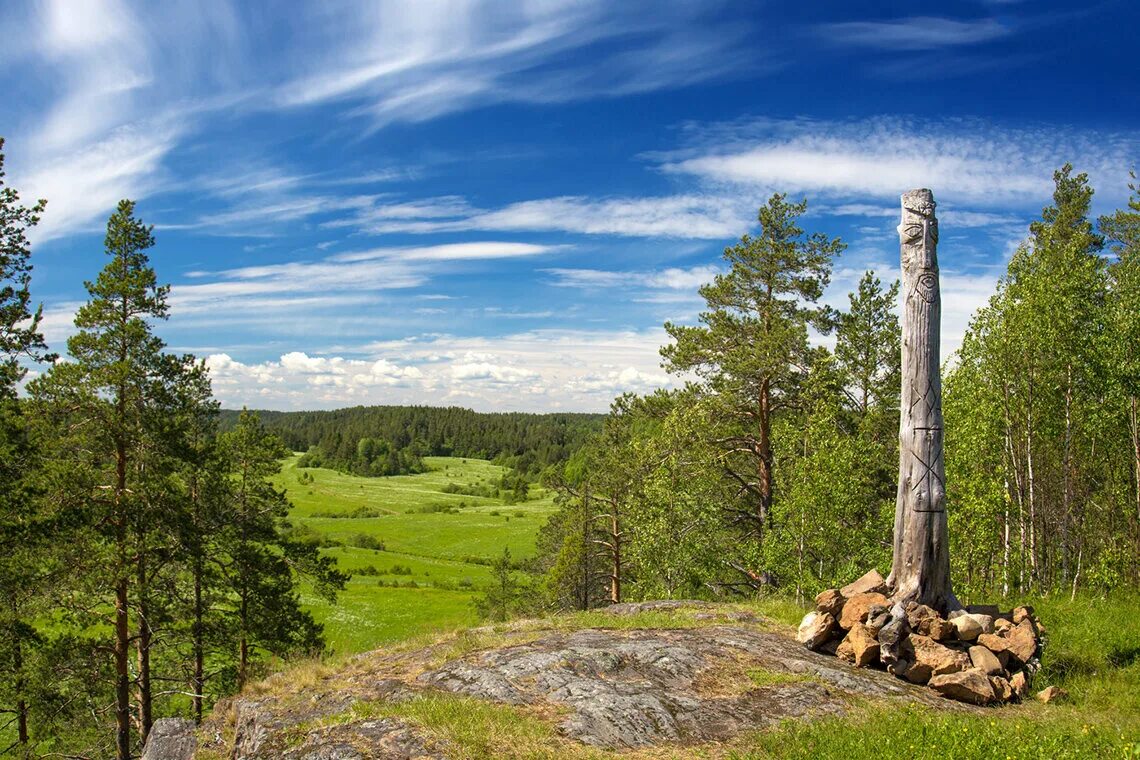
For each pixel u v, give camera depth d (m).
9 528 17.50
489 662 10.16
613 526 35.91
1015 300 19.84
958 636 10.74
